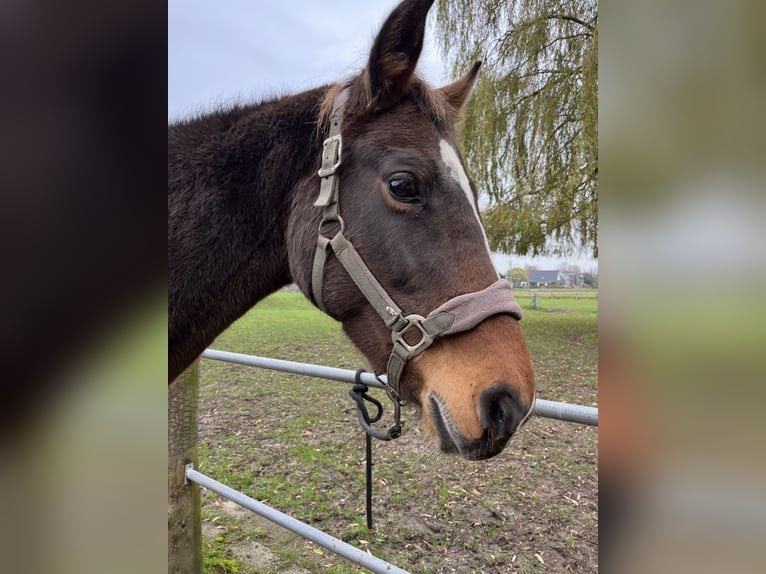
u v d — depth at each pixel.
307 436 4.32
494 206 10.11
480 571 2.50
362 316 1.36
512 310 1.23
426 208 1.27
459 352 1.21
